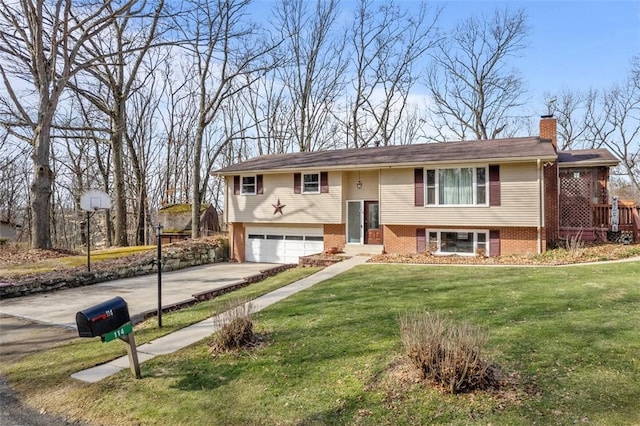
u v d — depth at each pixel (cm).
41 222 1612
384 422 355
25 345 657
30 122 1603
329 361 496
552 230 1550
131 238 3391
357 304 768
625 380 405
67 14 1573
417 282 969
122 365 527
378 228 1750
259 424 370
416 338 444
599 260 1213
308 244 1895
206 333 648
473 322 611
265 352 540
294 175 1866
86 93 1983
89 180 3238
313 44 3148
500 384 405
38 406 431
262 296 920
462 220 1515
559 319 609
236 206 2006
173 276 1468
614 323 579
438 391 397
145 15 1683
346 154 1972
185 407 407
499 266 1205
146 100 2870
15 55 1588
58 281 1169
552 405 364
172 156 3394
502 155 1432
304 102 3169
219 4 2150
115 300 468
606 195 1623
